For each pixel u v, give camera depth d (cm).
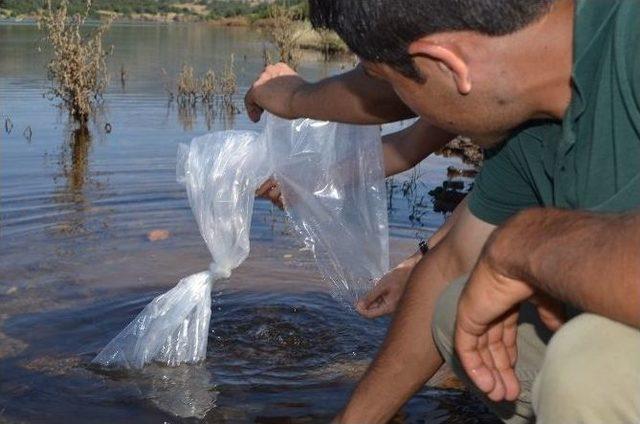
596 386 134
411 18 144
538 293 162
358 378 277
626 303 129
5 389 261
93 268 356
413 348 211
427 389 268
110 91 847
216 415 250
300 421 248
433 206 454
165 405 255
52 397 257
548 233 141
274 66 255
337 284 283
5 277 344
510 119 157
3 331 300
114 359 279
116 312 317
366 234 276
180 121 688
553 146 166
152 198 450
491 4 142
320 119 240
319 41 1307
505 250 146
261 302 333
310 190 275
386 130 594
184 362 283
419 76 153
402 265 260
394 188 487
